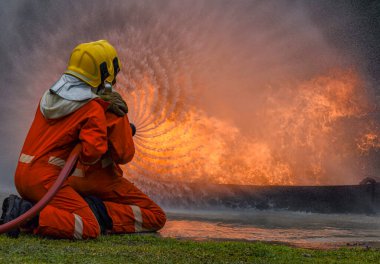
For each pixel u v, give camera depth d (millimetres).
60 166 7246
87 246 6543
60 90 7238
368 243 7863
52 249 6082
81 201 7238
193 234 8258
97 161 7273
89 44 7488
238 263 5906
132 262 5668
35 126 7387
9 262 5316
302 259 6324
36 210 6488
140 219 7957
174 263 5758
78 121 7164
